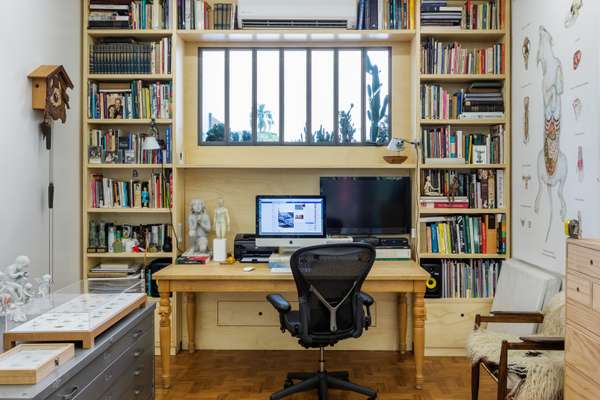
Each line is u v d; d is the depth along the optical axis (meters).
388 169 4.09
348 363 3.72
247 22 3.89
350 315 2.96
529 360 2.45
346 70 4.12
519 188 3.62
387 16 3.87
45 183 3.35
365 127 4.12
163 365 3.26
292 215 3.72
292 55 4.12
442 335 3.80
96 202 3.92
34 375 1.48
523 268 3.33
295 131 4.14
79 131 3.87
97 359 1.86
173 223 3.88
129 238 3.95
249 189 4.12
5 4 2.88
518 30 3.63
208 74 4.14
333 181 4.02
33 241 3.21
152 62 3.89
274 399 2.96
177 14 3.88
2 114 2.86
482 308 3.79
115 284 2.45
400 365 3.66
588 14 2.64
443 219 3.87
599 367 1.87
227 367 3.65
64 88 3.40
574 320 2.07
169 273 3.27
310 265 2.79
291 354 3.94
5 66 2.88
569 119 2.85
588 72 2.64
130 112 3.91
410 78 4.07
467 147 3.88
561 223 2.96
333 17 3.86
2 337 1.94
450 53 3.86
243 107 4.15
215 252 3.77
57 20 3.51
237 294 4.06
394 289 3.24
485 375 3.46
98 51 3.88
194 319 4.03
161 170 4.03
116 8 3.87
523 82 3.53
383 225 4.01
